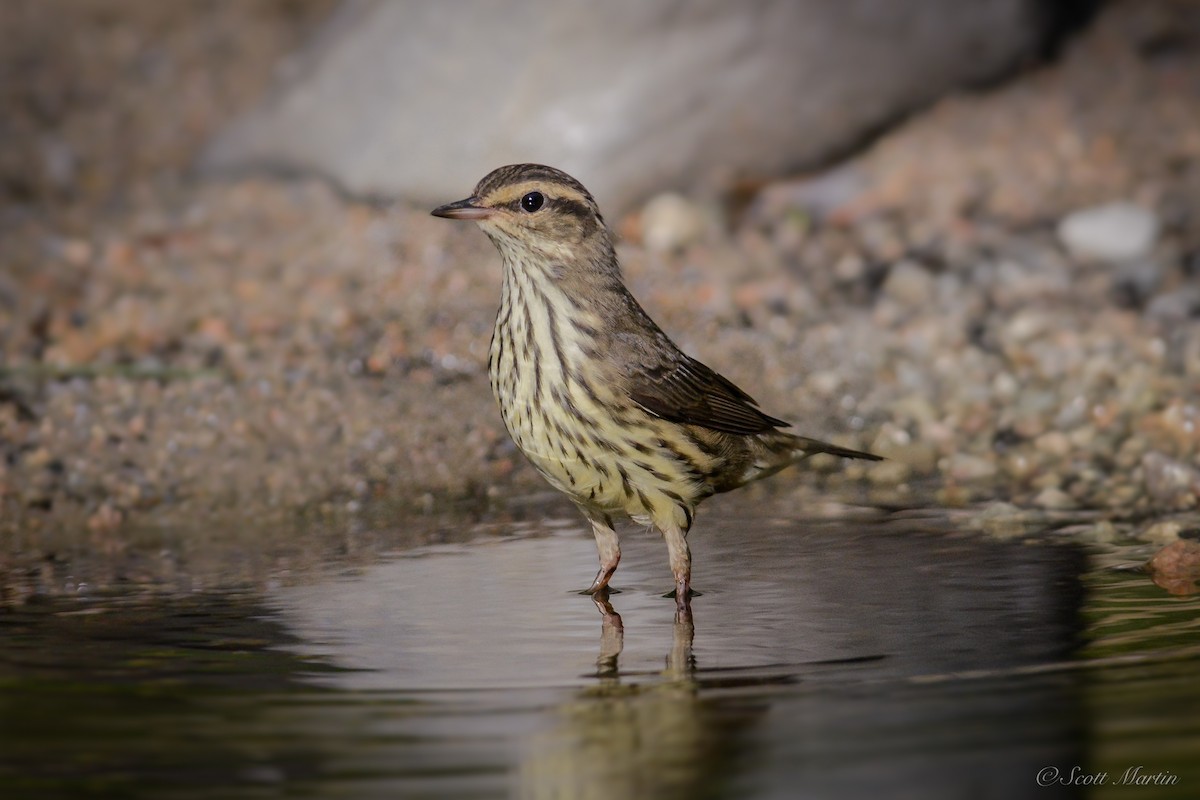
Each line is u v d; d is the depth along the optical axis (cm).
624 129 2050
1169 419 1419
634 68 2056
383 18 2153
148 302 1786
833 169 2158
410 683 819
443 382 1566
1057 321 1692
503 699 789
